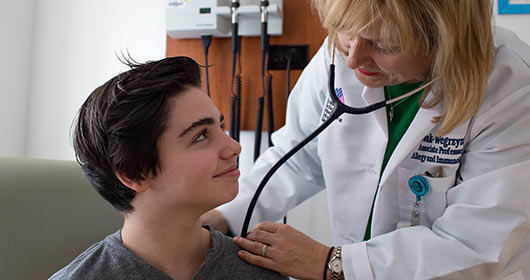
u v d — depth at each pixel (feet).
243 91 4.98
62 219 2.82
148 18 5.24
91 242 2.97
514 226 2.49
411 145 2.88
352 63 2.44
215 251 2.40
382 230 3.21
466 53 2.41
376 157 3.13
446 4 2.24
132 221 2.26
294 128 3.73
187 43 5.06
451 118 2.54
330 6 2.39
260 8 4.63
